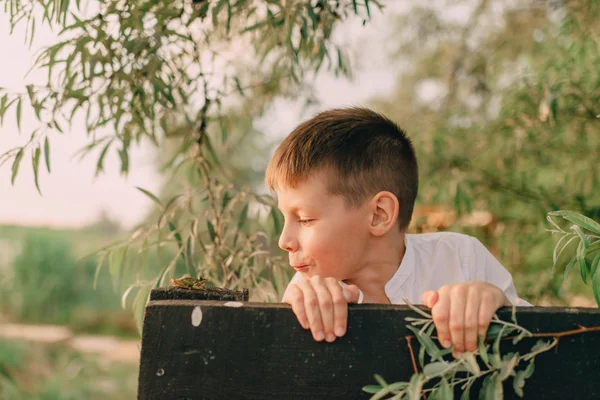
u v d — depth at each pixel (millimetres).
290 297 926
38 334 6828
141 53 1837
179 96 2039
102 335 7344
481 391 864
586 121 2805
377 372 893
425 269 1531
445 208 3463
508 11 4062
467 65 4227
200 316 903
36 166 1701
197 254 2084
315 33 1996
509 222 3082
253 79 2588
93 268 8188
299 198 1354
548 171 3137
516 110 2812
